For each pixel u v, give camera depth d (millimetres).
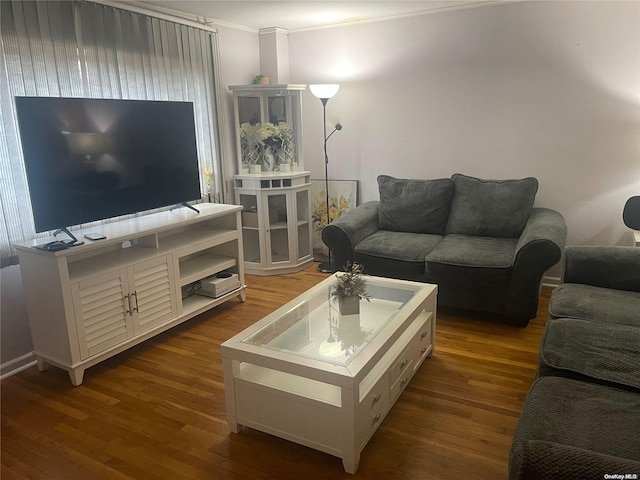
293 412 2041
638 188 3666
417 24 4168
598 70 3621
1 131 2695
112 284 2803
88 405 2494
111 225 3121
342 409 1905
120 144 2990
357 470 1974
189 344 3160
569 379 1779
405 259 3559
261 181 4328
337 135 4758
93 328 2725
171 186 3389
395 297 2779
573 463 1080
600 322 2180
